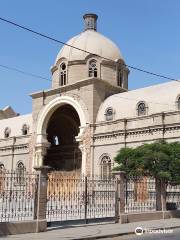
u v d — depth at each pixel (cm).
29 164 5322
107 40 5631
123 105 4631
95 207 2445
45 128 5319
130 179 2581
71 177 2564
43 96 5372
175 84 4384
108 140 4512
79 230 1994
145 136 4153
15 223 1839
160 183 2720
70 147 5925
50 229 2008
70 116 5875
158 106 4244
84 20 5956
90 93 4806
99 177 4338
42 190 1975
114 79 5400
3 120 6969
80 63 5353
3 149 6081
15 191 2086
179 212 2778
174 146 3025
